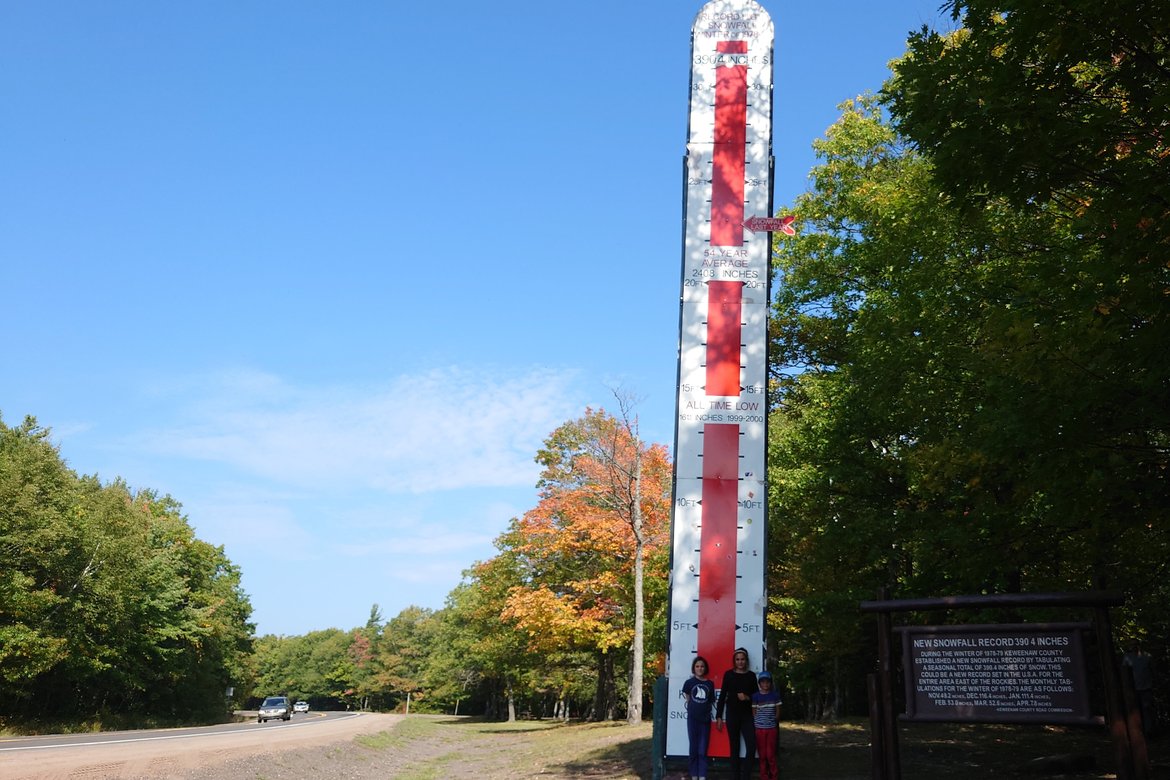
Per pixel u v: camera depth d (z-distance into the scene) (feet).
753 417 45.70
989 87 29.45
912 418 56.34
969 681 27.73
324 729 121.29
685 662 43.45
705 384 46.34
